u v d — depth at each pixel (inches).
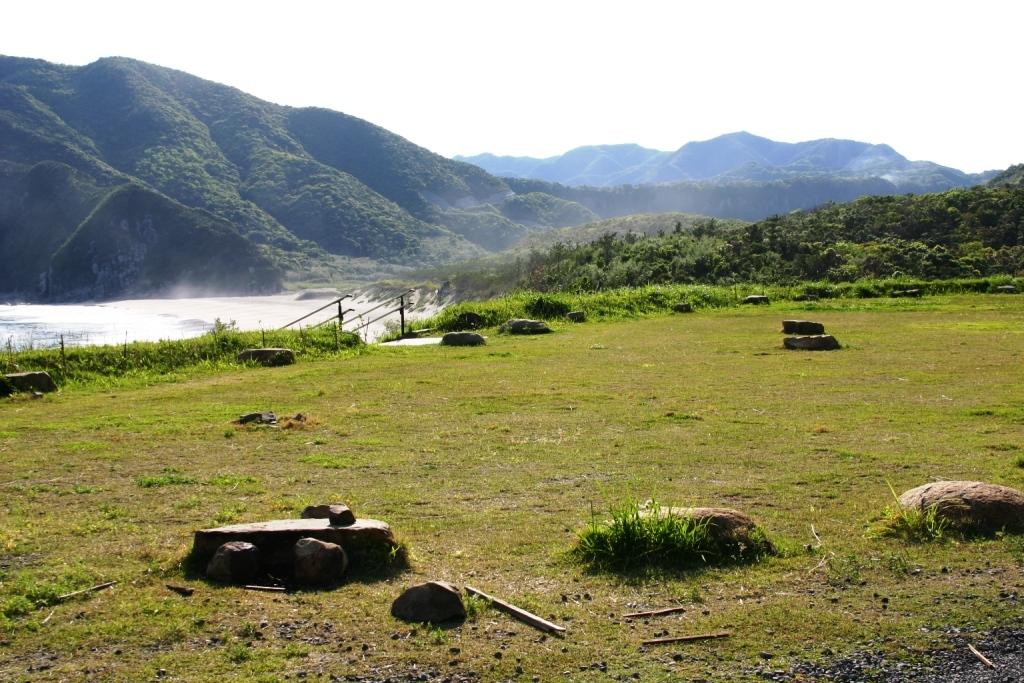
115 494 293.1
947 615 183.8
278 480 311.7
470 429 407.2
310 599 194.4
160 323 2723.9
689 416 430.6
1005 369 582.9
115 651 170.1
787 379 556.7
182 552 218.5
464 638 175.0
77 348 650.2
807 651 168.9
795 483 298.7
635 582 204.7
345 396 516.7
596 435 388.8
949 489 245.8
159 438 394.3
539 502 277.9
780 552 223.0
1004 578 203.0
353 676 159.5
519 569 214.7
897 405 454.9
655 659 165.8
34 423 442.6
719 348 737.0
